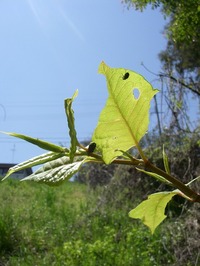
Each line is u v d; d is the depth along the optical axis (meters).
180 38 8.20
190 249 5.86
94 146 0.74
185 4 7.67
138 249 6.10
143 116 0.77
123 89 0.75
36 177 0.70
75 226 7.95
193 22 7.79
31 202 10.80
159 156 7.65
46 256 6.57
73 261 5.83
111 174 9.83
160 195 0.85
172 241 6.18
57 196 11.95
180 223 6.39
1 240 7.13
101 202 8.85
